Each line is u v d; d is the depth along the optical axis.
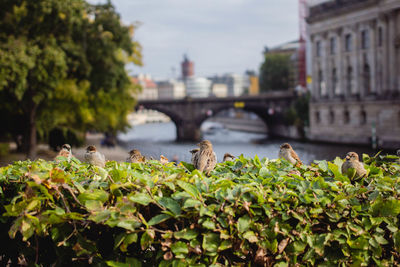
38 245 5.38
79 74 40.69
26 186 5.36
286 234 5.13
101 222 4.93
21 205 4.97
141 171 6.43
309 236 5.23
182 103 100.56
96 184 5.36
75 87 41.59
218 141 89.06
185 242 5.01
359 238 5.36
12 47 34.31
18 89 34.34
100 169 5.59
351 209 5.46
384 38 65.81
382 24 65.94
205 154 6.12
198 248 4.87
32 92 39.28
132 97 51.59
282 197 5.28
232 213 5.00
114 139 66.62
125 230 4.98
